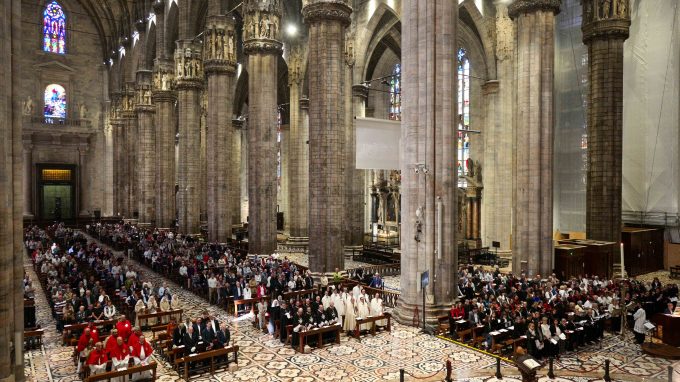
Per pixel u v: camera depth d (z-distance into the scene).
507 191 37.41
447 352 16.20
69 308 18.53
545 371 14.50
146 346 14.55
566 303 18.47
